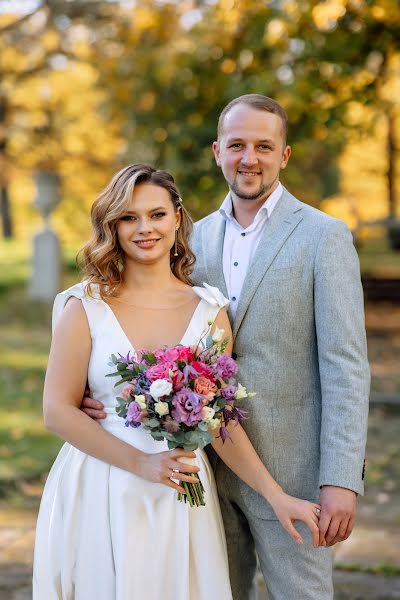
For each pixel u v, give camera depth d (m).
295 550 2.68
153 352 2.41
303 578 2.68
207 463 2.68
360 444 2.52
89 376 2.55
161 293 2.63
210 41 9.16
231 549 2.85
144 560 2.49
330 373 2.57
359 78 8.33
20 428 7.05
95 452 2.48
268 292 2.66
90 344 2.55
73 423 2.49
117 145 17.42
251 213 2.80
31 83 17.88
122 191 2.52
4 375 9.27
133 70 10.24
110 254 2.58
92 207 2.60
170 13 10.16
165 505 2.51
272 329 2.66
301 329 2.66
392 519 4.86
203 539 2.55
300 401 2.69
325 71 8.34
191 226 2.73
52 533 2.58
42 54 14.88
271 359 2.66
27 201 26.08
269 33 8.59
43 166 17.39
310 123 8.69
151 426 2.30
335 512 2.48
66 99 18.14
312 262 2.64
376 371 9.43
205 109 9.78
